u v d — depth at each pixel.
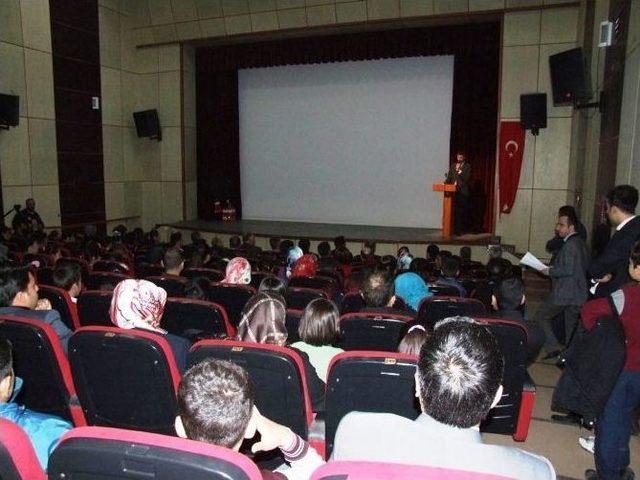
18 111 8.59
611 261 2.95
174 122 11.79
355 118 11.33
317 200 11.87
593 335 2.38
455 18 9.49
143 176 12.16
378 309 3.14
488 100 10.09
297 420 2.02
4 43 8.90
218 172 12.34
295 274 4.96
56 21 9.85
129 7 11.53
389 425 1.24
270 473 1.36
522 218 9.38
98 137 10.98
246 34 10.77
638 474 2.71
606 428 2.39
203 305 3.02
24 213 8.61
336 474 0.98
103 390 2.17
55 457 1.06
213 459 1.00
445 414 1.16
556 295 4.34
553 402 2.62
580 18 8.41
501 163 9.38
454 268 4.69
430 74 10.65
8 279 2.67
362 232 10.34
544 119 8.69
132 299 2.47
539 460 1.16
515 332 2.56
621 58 5.01
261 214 12.35
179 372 2.29
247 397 1.18
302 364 1.98
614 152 5.16
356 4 9.81
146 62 11.81
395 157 11.13
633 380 2.33
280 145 12.00
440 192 10.88
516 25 9.09
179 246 6.40
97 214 11.03
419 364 1.21
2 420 1.24
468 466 1.16
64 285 3.49
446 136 10.70
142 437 1.05
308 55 10.95
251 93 12.08
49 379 2.27
